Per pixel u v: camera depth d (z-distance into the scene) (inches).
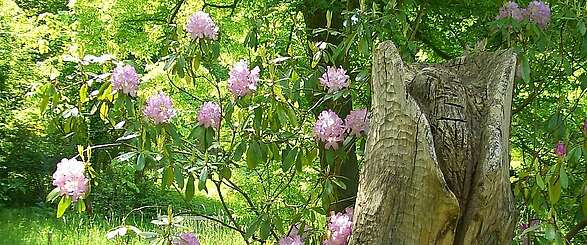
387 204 68.6
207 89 164.4
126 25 243.1
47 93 107.3
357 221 71.8
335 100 112.6
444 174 67.5
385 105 70.6
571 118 135.6
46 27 307.0
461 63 82.2
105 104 103.7
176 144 98.9
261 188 133.3
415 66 82.9
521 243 101.1
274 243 107.3
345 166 131.6
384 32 119.5
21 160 443.2
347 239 87.4
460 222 66.9
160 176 106.0
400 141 68.7
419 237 66.9
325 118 103.3
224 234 204.8
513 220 68.6
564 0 112.1
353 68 147.5
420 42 173.8
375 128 72.2
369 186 71.2
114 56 106.0
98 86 113.3
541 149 119.1
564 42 117.0
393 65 70.4
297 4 172.1
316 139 105.4
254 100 104.9
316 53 116.3
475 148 68.7
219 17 220.5
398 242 67.7
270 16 173.6
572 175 101.7
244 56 211.8
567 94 145.6
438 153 68.2
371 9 124.6
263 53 109.3
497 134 68.5
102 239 301.4
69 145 115.1
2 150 433.4
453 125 69.6
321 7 164.7
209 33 106.2
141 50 239.1
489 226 66.6
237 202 161.3
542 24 108.3
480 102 72.7
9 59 379.9
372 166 71.6
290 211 120.8
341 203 121.9
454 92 72.3
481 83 76.6
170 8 235.1
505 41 113.9
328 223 94.5
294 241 100.7
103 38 245.3
